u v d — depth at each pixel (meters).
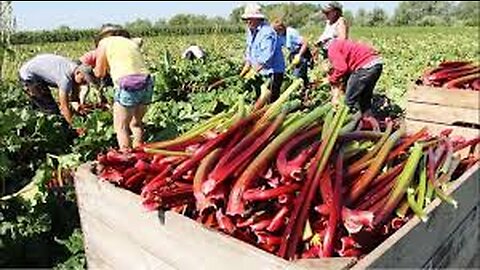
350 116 3.17
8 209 4.58
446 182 3.05
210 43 33.97
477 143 3.97
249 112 3.04
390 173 2.88
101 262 3.23
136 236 2.83
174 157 2.97
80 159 5.59
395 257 2.34
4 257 4.16
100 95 7.68
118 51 5.57
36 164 5.67
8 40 7.16
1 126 5.27
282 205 2.50
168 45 32.84
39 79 6.84
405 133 3.42
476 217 3.44
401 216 2.65
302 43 11.20
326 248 2.34
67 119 6.70
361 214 2.37
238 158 2.66
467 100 6.07
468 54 24.53
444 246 2.95
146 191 2.66
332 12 9.01
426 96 6.36
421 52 25.89
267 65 8.71
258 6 8.69
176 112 7.39
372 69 6.64
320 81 10.59
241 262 2.29
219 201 2.54
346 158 2.87
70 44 34.75
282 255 2.38
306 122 2.91
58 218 4.69
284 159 2.64
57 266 4.11
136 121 5.86
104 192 2.97
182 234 2.54
